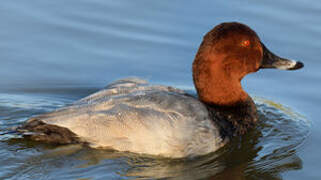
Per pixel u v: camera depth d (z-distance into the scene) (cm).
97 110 1004
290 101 1291
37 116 1010
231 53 1101
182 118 1005
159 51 1468
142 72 1397
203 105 1072
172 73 1398
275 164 1034
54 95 1308
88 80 1364
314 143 1112
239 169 1016
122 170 970
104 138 989
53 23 1555
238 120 1111
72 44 1485
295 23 1545
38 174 944
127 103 1013
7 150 995
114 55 1455
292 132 1159
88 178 941
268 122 1202
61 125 986
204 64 1103
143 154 995
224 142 1054
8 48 1454
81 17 1583
